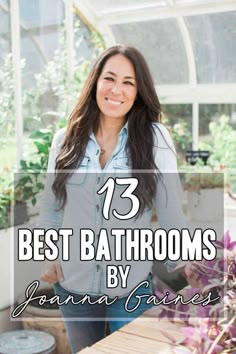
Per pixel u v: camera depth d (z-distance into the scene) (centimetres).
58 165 177
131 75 167
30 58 304
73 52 337
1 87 283
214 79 375
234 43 354
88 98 175
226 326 91
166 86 392
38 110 310
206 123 388
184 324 107
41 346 231
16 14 288
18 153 293
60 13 325
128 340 117
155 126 175
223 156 382
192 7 342
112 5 356
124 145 171
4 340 238
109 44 386
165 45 375
